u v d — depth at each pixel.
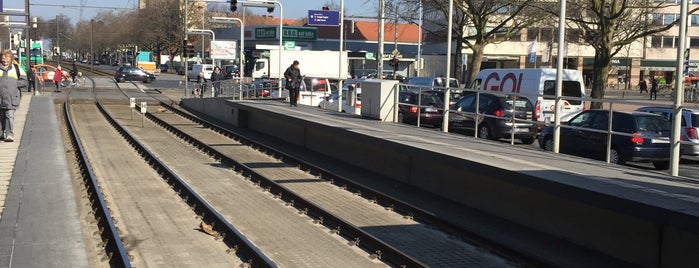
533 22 35.12
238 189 12.62
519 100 18.55
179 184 12.45
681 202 6.84
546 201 9.12
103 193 11.96
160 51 102.19
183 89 46.94
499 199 10.20
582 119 14.07
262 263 7.46
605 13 28.38
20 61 50.19
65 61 145.75
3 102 14.94
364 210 10.80
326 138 17.80
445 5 35.41
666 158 13.07
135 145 19.19
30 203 8.70
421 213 10.12
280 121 22.09
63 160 12.71
